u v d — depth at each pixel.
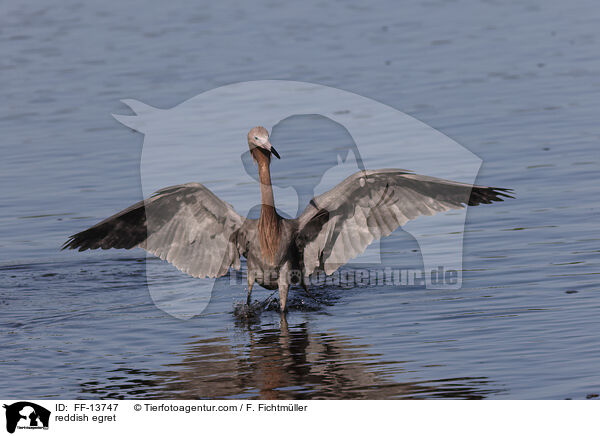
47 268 14.68
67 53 29.98
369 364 10.18
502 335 10.76
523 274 12.83
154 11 36.84
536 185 16.72
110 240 11.55
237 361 10.52
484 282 12.70
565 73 24.77
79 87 25.64
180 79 25.45
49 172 19.27
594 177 16.94
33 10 38.09
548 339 10.49
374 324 11.57
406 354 10.42
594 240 13.93
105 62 28.39
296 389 9.61
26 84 26.39
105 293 13.50
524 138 19.48
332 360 10.38
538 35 29.41
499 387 9.34
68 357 10.90
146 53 29.25
